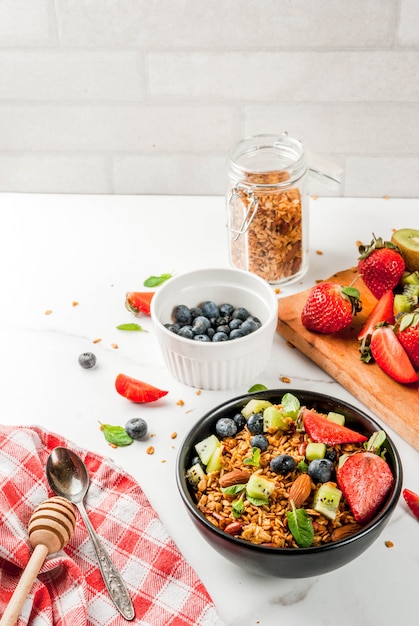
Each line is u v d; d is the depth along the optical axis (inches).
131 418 48.7
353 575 40.0
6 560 40.9
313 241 62.9
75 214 67.6
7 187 70.9
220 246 63.1
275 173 54.5
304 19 59.9
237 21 60.5
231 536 37.2
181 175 68.6
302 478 40.5
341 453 42.4
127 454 46.7
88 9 60.9
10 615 36.8
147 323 56.3
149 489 44.7
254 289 53.2
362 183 67.6
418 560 40.5
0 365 52.8
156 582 39.7
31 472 44.2
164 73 63.4
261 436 43.1
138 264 61.5
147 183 69.4
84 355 52.3
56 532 40.2
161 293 52.1
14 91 65.2
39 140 67.7
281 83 63.1
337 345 51.8
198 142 66.7
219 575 40.4
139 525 41.9
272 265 57.1
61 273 60.9
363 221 65.0
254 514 39.6
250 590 39.7
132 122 66.2
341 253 61.5
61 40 62.5
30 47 63.0
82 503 43.0
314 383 51.1
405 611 38.4
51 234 65.2
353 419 43.5
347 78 62.3
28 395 50.6
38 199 69.8
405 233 58.0
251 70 62.7
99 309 57.4
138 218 66.8
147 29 61.4
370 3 58.7
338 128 64.8
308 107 64.0
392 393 48.3
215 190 69.3
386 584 39.6
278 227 55.6
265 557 36.7
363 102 63.3
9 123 67.0
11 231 65.6
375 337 49.6
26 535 41.1
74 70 63.9
